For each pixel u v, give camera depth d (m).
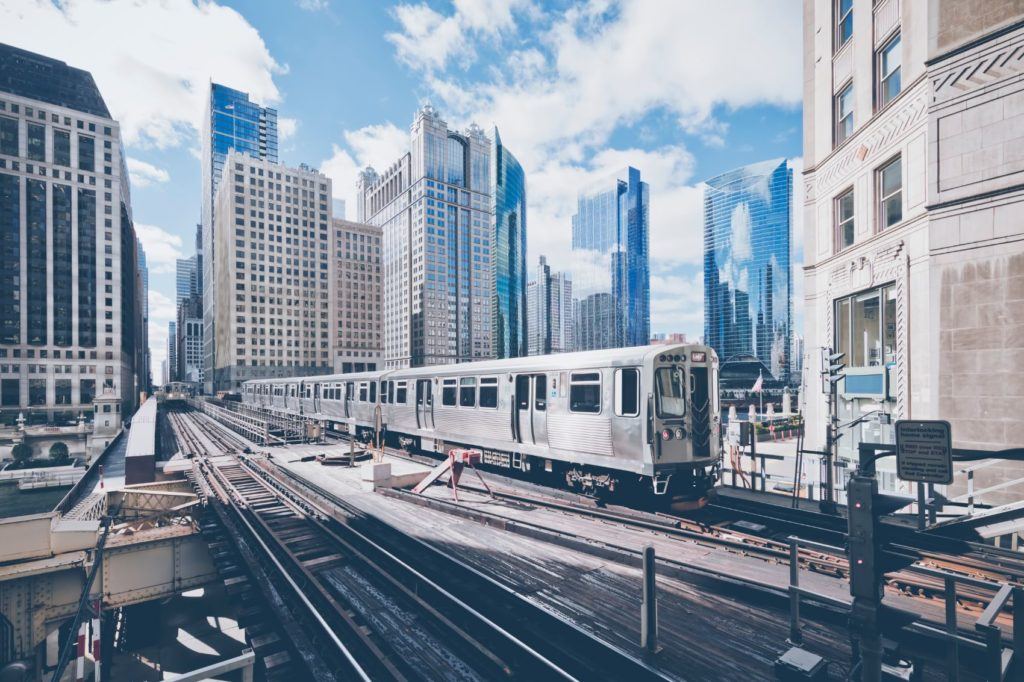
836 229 12.26
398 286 139.88
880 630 3.24
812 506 9.58
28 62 81.00
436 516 9.48
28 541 12.72
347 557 7.62
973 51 8.30
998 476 7.94
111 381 78.81
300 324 106.12
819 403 12.55
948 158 8.57
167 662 19.44
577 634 4.85
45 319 74.12
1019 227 7.78
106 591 13.21
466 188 136.75
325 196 110.88
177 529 14.29
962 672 4.22
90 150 79.06
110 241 80.31
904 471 3.26
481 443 13.14
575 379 10.45
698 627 5.00
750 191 187.38
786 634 4.84
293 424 24.11
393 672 4.52
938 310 8.64
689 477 9.58
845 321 11.86
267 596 6.56
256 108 164.25
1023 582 5.89
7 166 72.25
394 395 17.48
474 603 5.94
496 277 170.50
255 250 101.44
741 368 177.38
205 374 143.50
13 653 12.23
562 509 9.52
